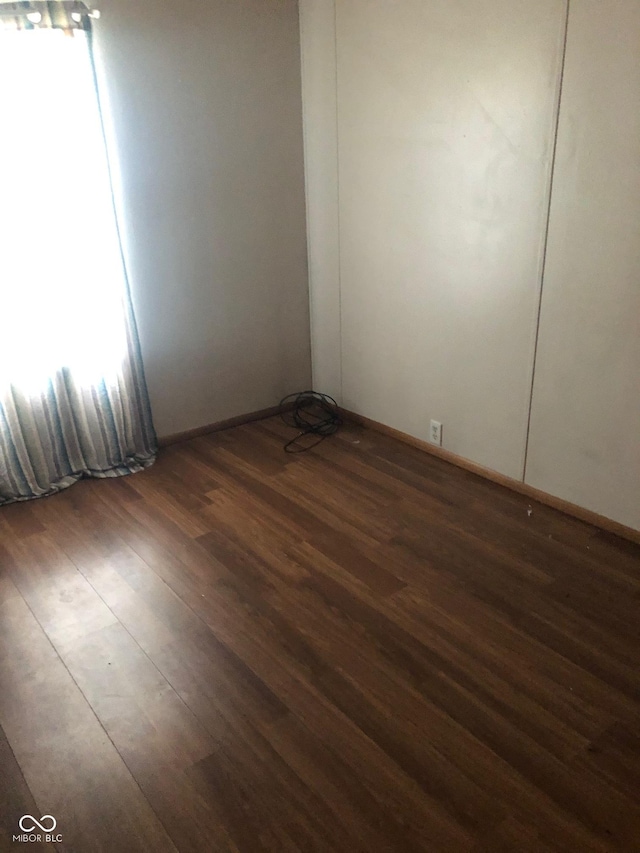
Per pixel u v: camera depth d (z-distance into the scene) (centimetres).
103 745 175
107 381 310
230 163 334
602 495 262
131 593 235
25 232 272
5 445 290
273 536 267
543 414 274
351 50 310
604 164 226
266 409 391
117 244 299
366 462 331
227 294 354
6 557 258
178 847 149
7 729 180
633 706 182
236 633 213
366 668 197
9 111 259
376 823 152
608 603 223
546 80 235
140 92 297
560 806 155
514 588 232
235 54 320
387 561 249
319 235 366
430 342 317
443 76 271
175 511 288
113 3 279
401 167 303
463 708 183
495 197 265
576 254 243
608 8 212
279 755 170
